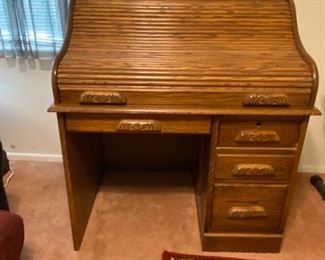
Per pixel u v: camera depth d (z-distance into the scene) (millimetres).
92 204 1802
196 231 1650
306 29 1768
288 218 1728
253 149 1314
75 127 1271
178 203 1852
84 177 1610
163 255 1504
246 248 1520
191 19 1390
